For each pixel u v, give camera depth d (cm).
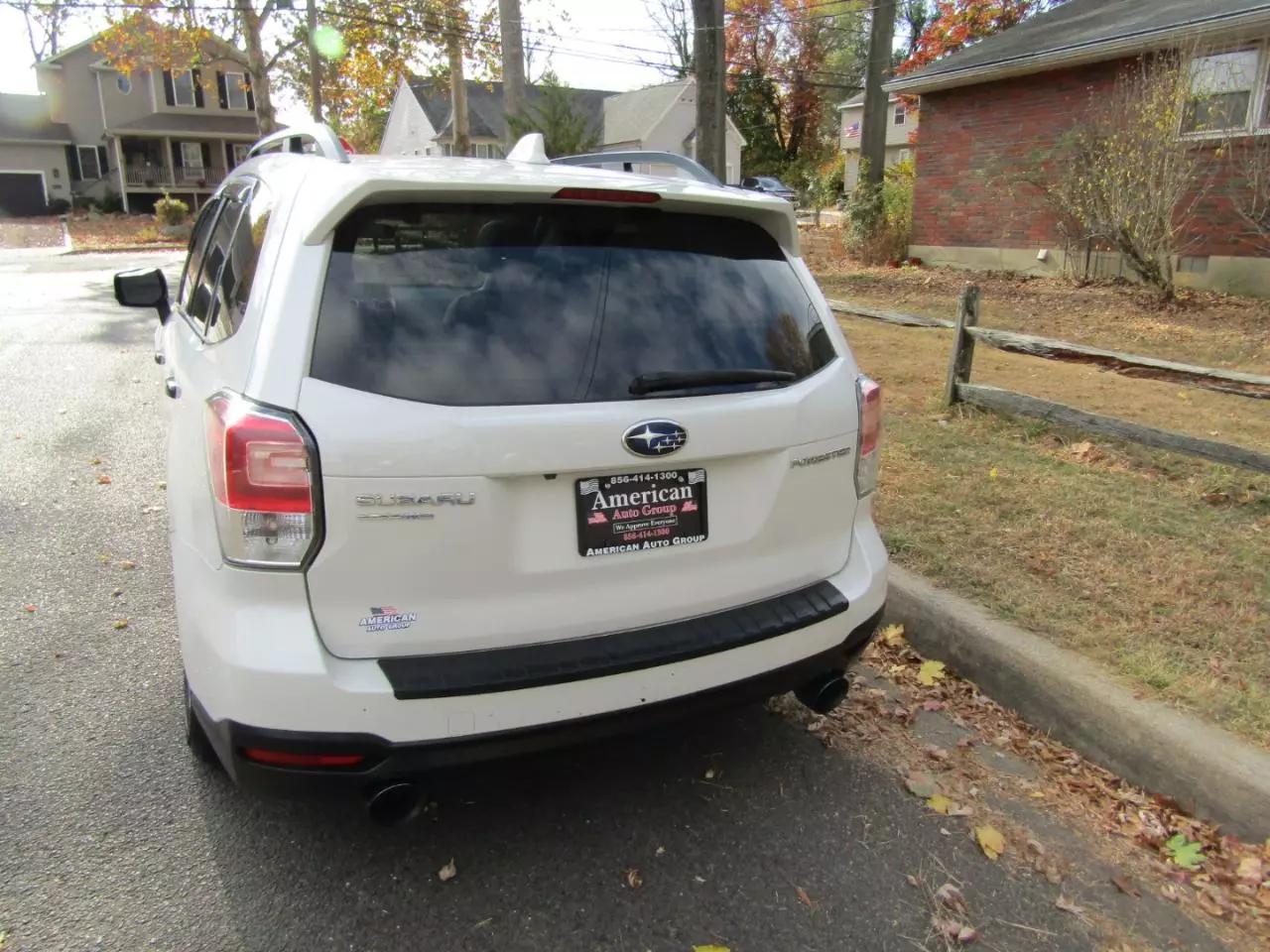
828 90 4900
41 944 218
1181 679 313
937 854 261
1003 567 406
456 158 286
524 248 232
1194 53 1073
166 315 473
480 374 214
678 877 249
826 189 3428
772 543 257
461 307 219
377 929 227
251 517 200
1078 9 1619
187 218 3312
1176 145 1055
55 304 1466
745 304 258
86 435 677
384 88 3209
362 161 250
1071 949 229
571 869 250
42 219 3969
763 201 263
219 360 238
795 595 265
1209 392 727
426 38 2917
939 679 353
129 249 2703
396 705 205
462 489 206
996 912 239
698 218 262
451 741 211
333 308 209
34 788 277
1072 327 1001
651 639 236
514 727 216
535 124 1961
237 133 4331
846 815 277
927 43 2681
